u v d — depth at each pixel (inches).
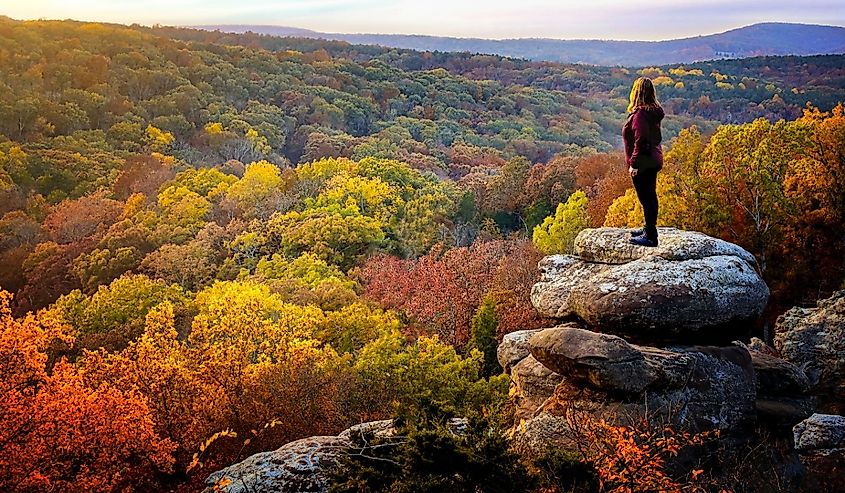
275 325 1112.8
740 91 4338.1
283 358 960.3
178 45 6865.2
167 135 4384.8
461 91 6668.3
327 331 1294.3
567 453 325.4
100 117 4618.6
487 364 1179.9
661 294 438.6
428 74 7426.2
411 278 1717.5
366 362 933.8
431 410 366.0
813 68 4527.6
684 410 405.1
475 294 1486.2
